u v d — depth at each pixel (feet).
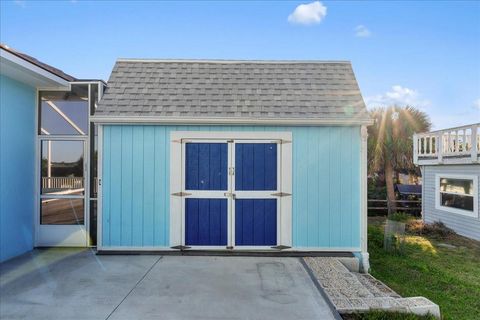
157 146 18.99
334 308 12.00
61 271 15.92
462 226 32.30
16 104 18.89
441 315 12.96
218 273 15.66
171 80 20.95
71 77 20.88
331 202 18.88
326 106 19.30
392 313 11.89
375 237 28.94
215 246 18.92
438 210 36.11
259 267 16.60
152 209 18.90
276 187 18.98
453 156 32.68
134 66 21.95
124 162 18.92
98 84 20.74
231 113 18.63
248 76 21.56
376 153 46.39
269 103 19.40
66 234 20.47
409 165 46.11
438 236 32.12
